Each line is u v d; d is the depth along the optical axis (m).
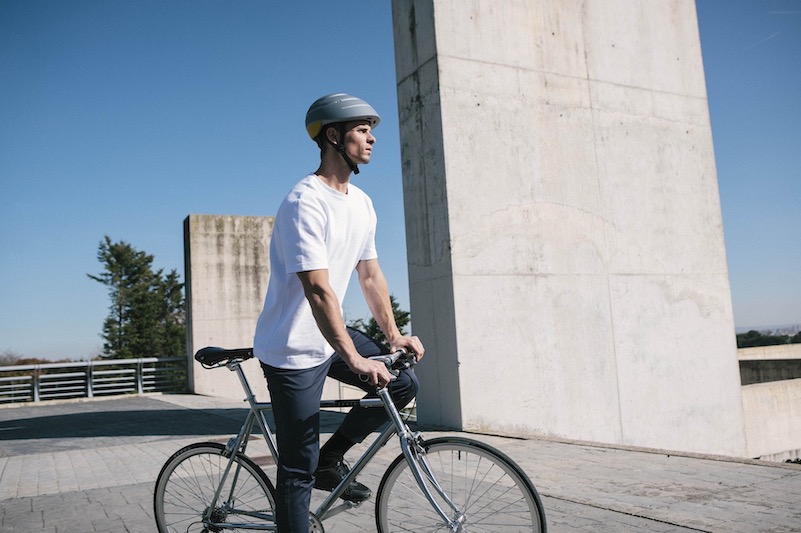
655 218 8.64
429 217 7.38
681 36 9.34
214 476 2.70
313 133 2.44
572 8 8.41
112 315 52.75
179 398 14.53
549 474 4.71
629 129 8.62
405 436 2.28
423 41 7.50
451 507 2.21
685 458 5.22
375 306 2.61
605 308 8.05
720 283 9.05
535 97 7.90
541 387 7.43
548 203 7.80
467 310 7.07
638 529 3.24
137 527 3.61
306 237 2.26
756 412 9.99
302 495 2.35
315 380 2.38
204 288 15.74
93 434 8.59
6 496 4.70
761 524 3.26
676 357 8.51
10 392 14.64
